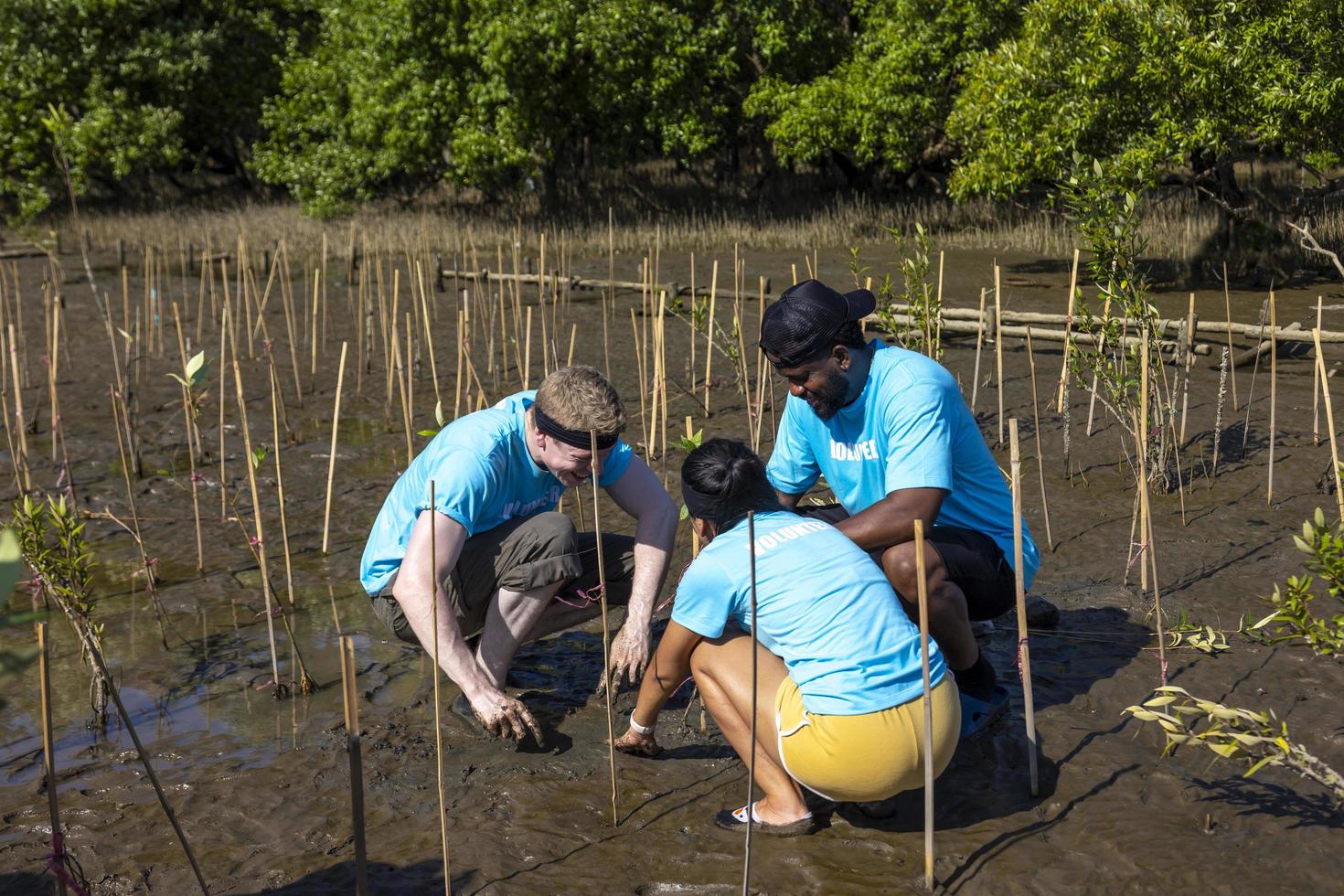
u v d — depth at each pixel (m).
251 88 25.05
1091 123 12.16
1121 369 6.37
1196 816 3.31
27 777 3.82
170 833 3.46
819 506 4.45
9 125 22.44
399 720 4.12
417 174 24.75
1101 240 5.09
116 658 4.73
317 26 26.38
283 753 3.92
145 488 6.98
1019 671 4.26
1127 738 3.76
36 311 13.66
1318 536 3.07
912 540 3.66
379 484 6.98
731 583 3.24
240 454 7.68
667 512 4.09
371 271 15.81
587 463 3.81
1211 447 6.94
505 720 3.68
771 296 12.16
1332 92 10.95
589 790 3.63
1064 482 6.48
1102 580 5.12
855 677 3.09
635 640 3.92
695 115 19.66
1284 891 2.96
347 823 3.49
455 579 4.07
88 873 3.26
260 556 4.37
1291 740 3.71
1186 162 13.90
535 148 20.47
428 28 19.61
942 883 3.08
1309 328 10.62
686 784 3.66
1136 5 11.89
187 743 4.01
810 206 21.17
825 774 3.13
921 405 3.69
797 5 19.44
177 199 27.06
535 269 15.48
